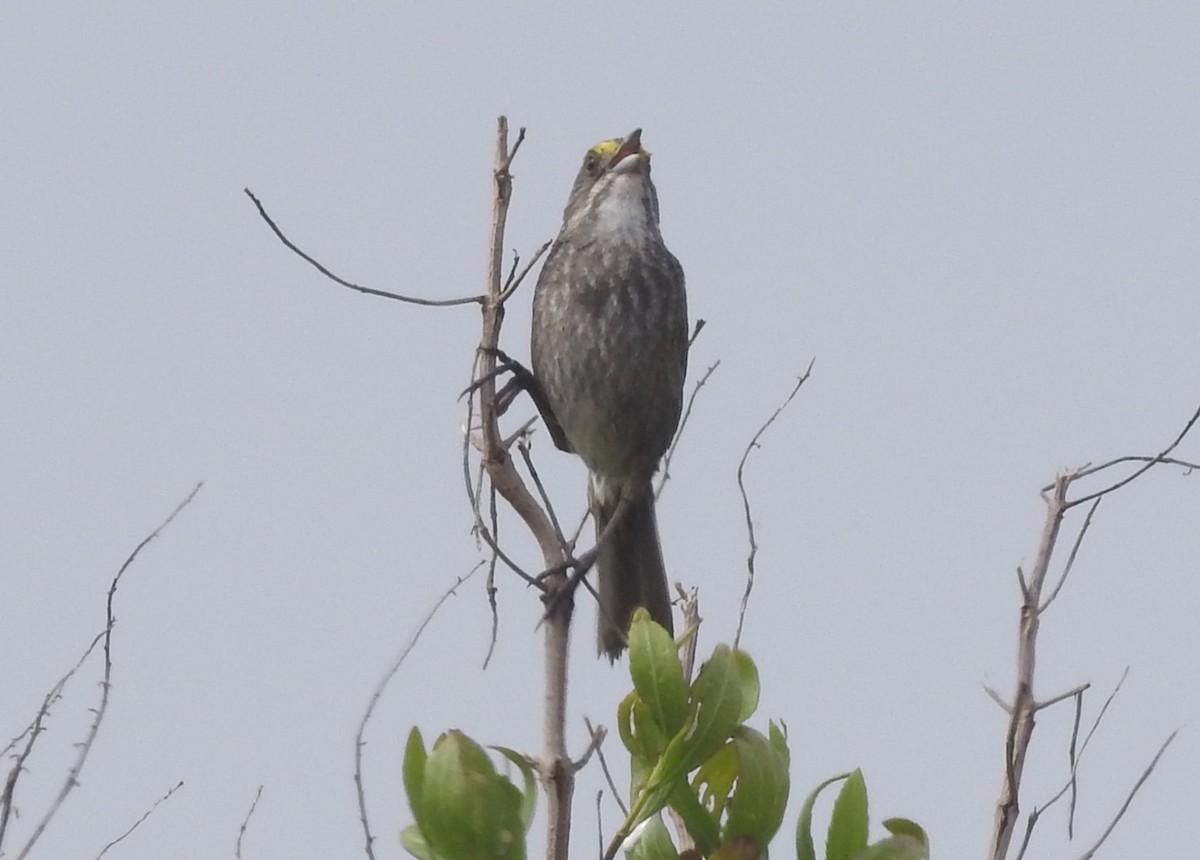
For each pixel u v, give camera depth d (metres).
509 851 7.12
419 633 7.62
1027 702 9.73
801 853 7.48
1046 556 10.15
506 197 8.98
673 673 7.30
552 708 8.19
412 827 7.51
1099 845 9.29
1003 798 9.51
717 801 7.66
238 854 8.42
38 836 8.25
